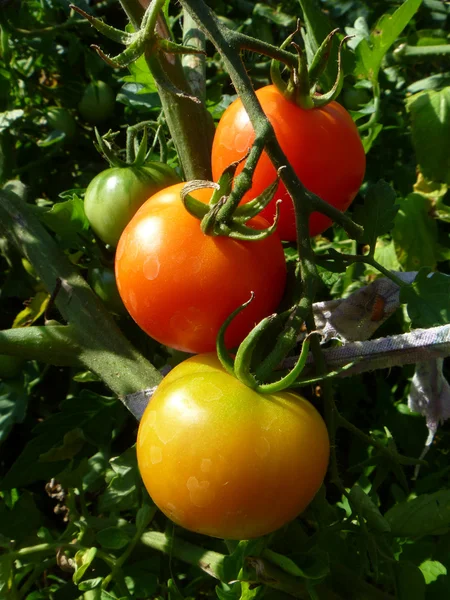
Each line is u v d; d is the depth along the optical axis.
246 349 0.21
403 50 0.47
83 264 0.38
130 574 0.32
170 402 0.21
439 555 0.30
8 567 0.31
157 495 0.22
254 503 0.21
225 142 0.25
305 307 0.21
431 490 0.34
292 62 0.23
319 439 0.22
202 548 0.31
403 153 0.46
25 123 0.49
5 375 0.40
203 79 0.36
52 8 0.51
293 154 0.24
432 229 0.42
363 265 0.41
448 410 0.30
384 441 0.37
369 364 0.26
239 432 0.20
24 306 0.48
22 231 0.34
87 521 0.33
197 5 0.22
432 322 0.26
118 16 0.54
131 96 0.43
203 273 0.22
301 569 0.25
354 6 0.50
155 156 0.38
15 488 0.34
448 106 0.40
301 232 0.22
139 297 0.23
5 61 0.48
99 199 0.30
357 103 0.45
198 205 0.22
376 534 0.28
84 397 0.33
